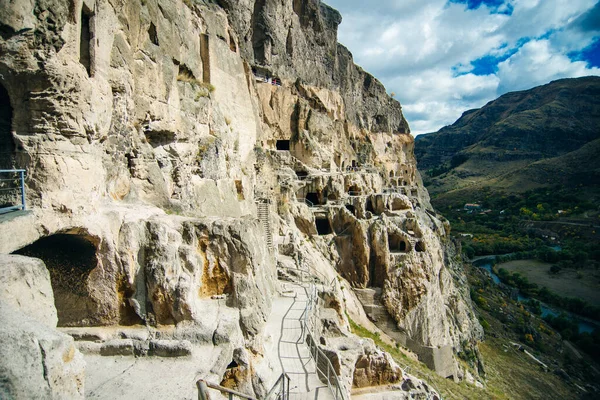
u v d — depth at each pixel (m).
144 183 16.78
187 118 21.53
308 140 48.88
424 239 40.66
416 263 38.91
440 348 37.59
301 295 22.36
